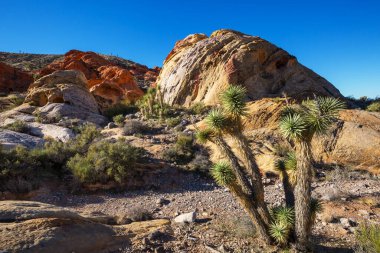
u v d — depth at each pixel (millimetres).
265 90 25453
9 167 11070
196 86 27234
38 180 11141
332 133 14516
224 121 6094
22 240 5191
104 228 6547
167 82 29719
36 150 12969
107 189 11383
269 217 6195
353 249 5965
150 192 11320
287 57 27906
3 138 14805
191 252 6184
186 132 17625
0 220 5844
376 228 6555
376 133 14102
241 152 6184
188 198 10547
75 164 12062
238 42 28047
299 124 5320
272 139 15359
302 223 5746
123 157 12109
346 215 8062
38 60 86312
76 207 9719
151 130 18953
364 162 13359
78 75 27516
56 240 5457
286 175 6617
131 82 41906
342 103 5250
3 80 47875
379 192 10102
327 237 6840
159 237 6750
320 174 12758
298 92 25391
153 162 13547
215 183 12531
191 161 14094
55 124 19969
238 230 7074
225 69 25797
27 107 23047
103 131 19219
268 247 6172
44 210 6348
